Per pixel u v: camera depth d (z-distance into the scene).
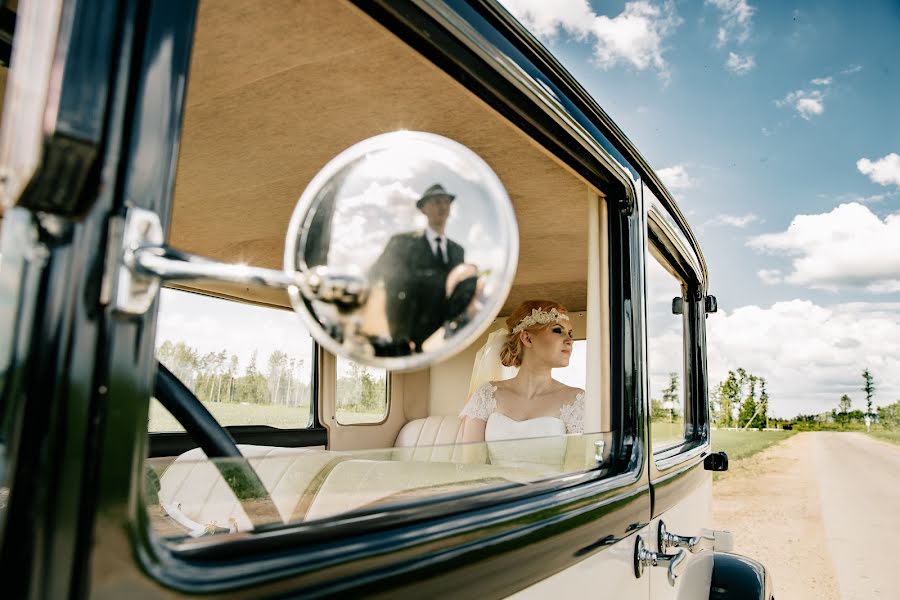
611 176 1.56
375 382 4.39
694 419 2.93
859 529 12.62
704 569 2.25
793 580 9.23
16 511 0.44
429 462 1.02
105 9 0.48
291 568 0.60
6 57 1.07
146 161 0.49
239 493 0.88
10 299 0.46
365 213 0.46
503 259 0.46
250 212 2.59
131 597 0.47
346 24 1.38
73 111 0.45
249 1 1.30
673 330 2.56
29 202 0.45
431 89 1.69
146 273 0.46
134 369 0.48
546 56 1.19
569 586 1.16
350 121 1.88
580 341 3.75
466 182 0.47
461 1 0.98
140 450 0.48
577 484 1.28
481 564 0.87
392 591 0.70
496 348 3.83
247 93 1.71
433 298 0.45
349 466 0.93
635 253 1.63
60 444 0.45
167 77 0.51
